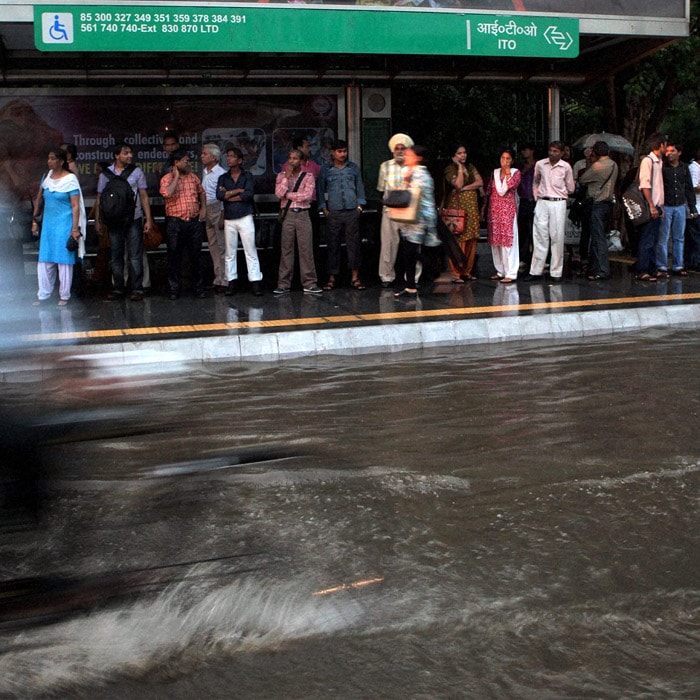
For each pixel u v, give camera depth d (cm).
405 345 1072
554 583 443
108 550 466
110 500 528
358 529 508
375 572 454
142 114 1630
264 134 1672
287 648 384
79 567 445
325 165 1398
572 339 1091
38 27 1250
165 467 540
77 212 1255
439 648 384
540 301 1248
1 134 1580
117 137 1627
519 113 2188
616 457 630
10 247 1412
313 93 1670
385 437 685
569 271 1548
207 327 1090
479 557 472
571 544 488
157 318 1159
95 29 1262
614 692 351
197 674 364
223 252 1511
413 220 1255
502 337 1104
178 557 465
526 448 654
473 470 606
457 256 1281
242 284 1467
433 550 480
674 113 2402
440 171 2112
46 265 1270
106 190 1267
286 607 415
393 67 1650
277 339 1033
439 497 557
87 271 1596
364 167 1702
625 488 569
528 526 512
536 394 813
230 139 1662
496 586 439
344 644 387
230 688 355
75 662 369
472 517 525
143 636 388
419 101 2128
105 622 398
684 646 385
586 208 1479
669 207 1457
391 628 399
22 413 448
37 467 447
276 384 873
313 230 1448
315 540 493
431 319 1120
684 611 415
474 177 1433
